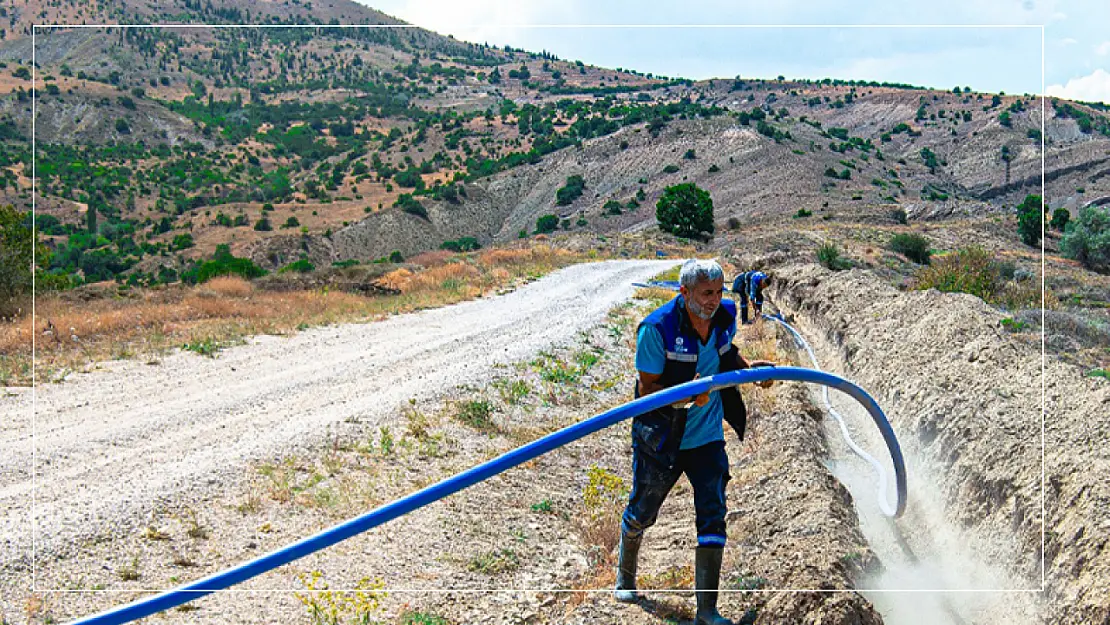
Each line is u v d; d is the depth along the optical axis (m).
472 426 9.88
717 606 4.71
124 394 10.98
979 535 5.55
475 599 5.61
